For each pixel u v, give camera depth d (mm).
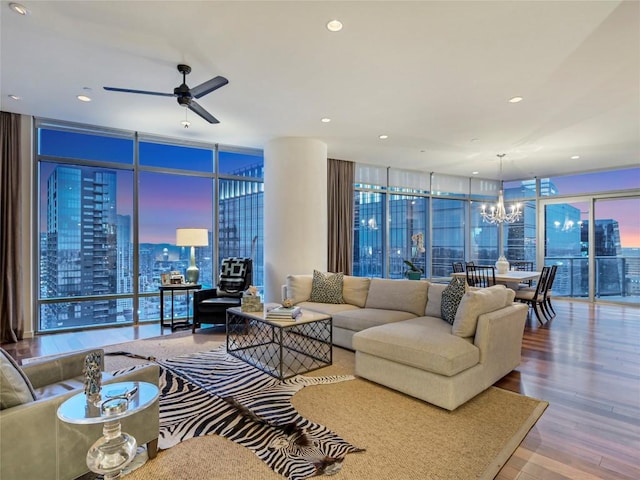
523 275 5699
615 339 4254
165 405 2496
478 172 7906
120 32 2605
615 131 4891
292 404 2514
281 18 2410
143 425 1776
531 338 4293
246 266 5102
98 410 1415
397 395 2664
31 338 4371
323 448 1969
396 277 7598
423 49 2799
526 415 2363
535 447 2016
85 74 3285
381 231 7438
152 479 1711
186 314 5676
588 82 3381
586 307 6535
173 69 3178
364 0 2211
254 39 2684
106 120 4578
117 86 3537
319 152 5492
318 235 5500
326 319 3398
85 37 2674
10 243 4219
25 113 4297
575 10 2287
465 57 2922
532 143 5516
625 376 3072
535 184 8297
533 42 2682
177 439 2061
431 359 2445
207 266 5879
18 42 2744
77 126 4832
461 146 5742
